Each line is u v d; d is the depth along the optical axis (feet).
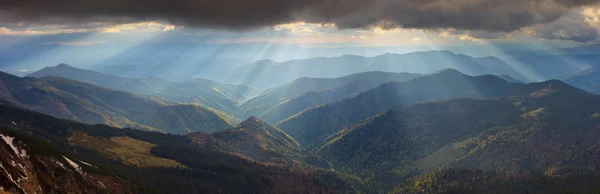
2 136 630.74
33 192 571.28
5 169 561.84
